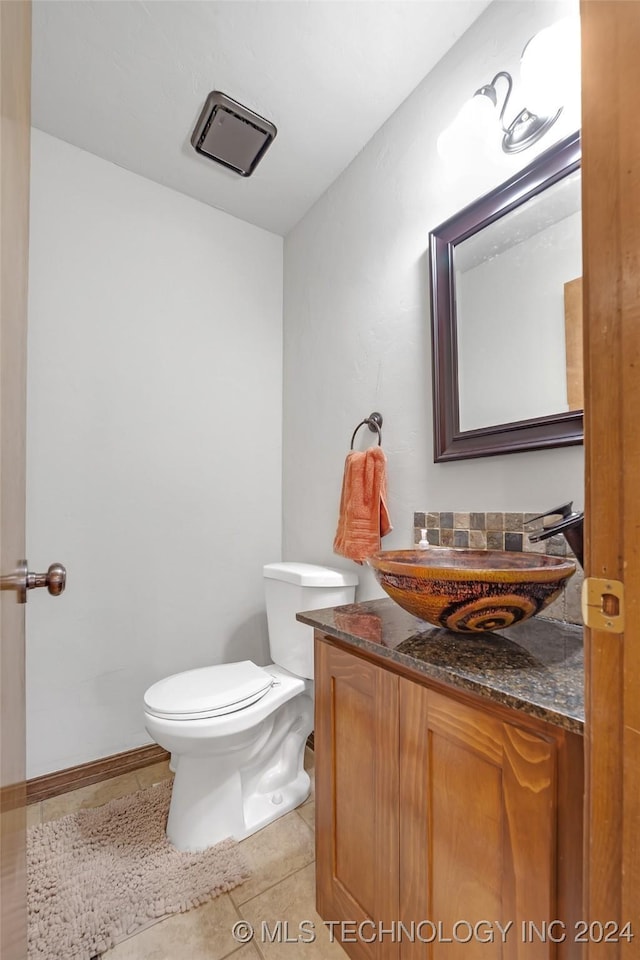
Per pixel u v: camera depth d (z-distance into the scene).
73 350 1.66
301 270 2.07
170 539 1.85
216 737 1.23
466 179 1.26
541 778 0.58
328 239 1.88
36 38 1.29
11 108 0.49
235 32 1.27
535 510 1.06
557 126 1.04
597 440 0.39
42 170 1.61
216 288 2.02
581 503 0.97
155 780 1.64
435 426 1.30
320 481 1.89
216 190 1.91
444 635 0.90
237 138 1.63
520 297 1.10
